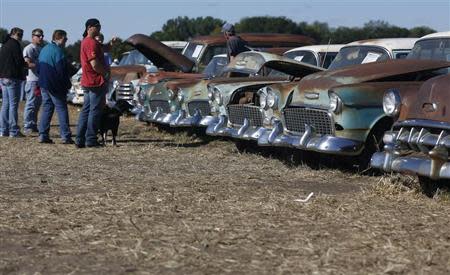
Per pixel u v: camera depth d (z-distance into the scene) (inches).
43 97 414.9
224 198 242.2
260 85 364.8
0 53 445.1
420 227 199.5
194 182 277.0
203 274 157.3
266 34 629.3
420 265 163.9
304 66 371.6
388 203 233.3
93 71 389.4
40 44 462.9
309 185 273.6
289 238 186.9
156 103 458.6
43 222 205.8
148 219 208.8
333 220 207.9
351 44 389.1
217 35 605.9
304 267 161.8
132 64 719.1
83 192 256.4
